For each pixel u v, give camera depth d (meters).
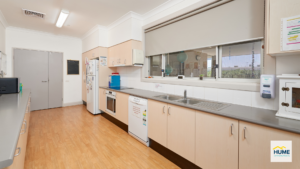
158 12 2.94
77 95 5.40
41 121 3.58
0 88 2.66
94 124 3.43
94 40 4.32
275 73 1.51
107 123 3.51
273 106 1.55
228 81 2.00
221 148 1.45
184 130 1.80
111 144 2.49
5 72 3.92
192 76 2.49
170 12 2.69
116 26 3.76
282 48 1.24
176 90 2.59
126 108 2.93
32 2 2.75
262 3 1.59
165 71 3.00
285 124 1.11
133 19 3.23
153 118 2.26
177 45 2.58
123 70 4.10
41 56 4.64
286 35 1.22
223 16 1.93
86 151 2.27
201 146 1.62
